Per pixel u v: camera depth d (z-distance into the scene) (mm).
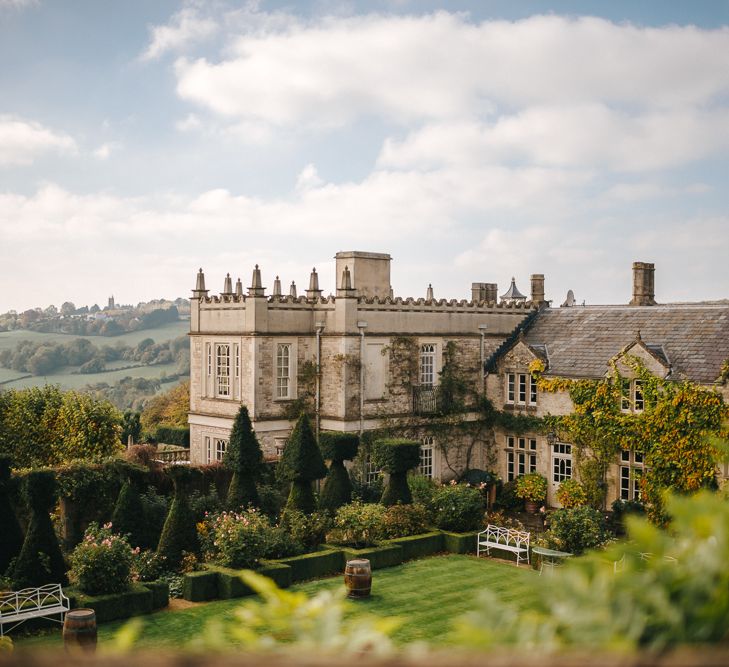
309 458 32625
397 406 40688
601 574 3830
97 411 40219
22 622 22453
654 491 35750
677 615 3543
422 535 32656
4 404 39875
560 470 40406
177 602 25594
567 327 43469
